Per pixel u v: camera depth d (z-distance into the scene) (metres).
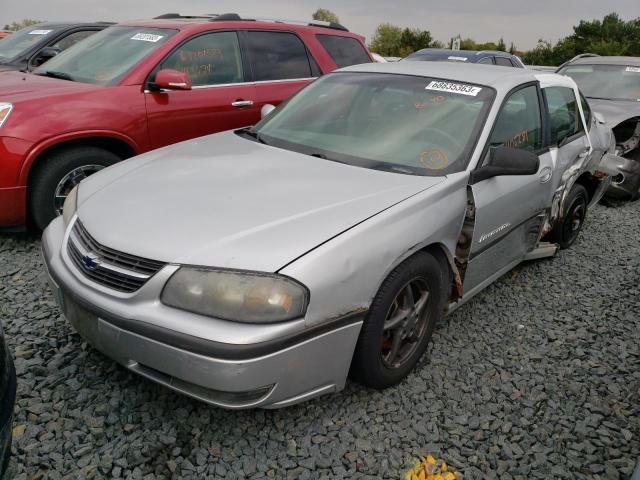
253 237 2.29
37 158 4.18
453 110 3.37
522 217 3.66
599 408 2.85
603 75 8.33
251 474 2.27
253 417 2.57
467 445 2.53
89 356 2.91
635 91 7.88
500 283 4.24
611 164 5.89
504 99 3.46
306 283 2.18
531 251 4.16
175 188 2.75
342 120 3.54
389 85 3.68
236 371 2.09
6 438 1.76
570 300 4.05
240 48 5.45
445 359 3.16
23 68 7.42
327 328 2.27
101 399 2.61
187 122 4.96
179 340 2.12
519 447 2.55
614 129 7.06
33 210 4.26
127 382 2.73
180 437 2.43
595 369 3.19
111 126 4.44
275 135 3.62
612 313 3.88
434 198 2.79
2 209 4.04
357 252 2.35
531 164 3.05
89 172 4.44
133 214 2.52
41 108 4.16
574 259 4.86
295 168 3.00
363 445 2.46
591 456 2.53
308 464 2.33
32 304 3.40
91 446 2.33
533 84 3.90
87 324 2.39
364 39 6.79
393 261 2.48
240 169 2.98
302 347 2.21
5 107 4.06
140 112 4.63
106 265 2.35
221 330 2.10
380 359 2.63
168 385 2.27
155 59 4.81
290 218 2.42
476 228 3.09
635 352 3.40
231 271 2.17
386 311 2.55
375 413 2.67
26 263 3.99
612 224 5.97
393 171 3.03
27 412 2.49
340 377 2.45
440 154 3.12
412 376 2.97
